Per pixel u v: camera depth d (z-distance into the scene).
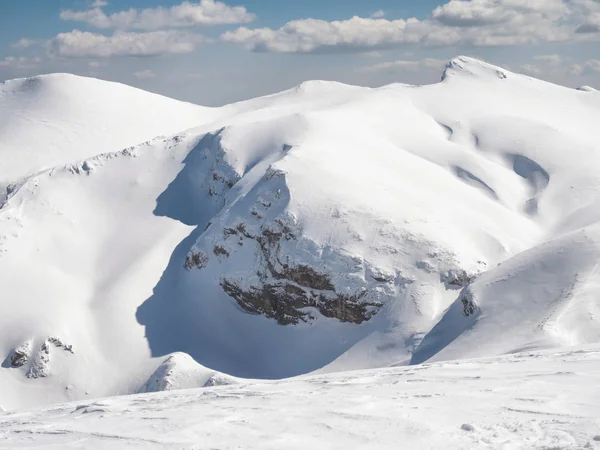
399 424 8.40
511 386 10.77
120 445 8.40
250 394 13.30
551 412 8.55
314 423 8.80
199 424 9.16
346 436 8.05
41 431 10.03
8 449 8.91
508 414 8.60
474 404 9.44
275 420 9.15
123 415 10.94
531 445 7.02
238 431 8.64
